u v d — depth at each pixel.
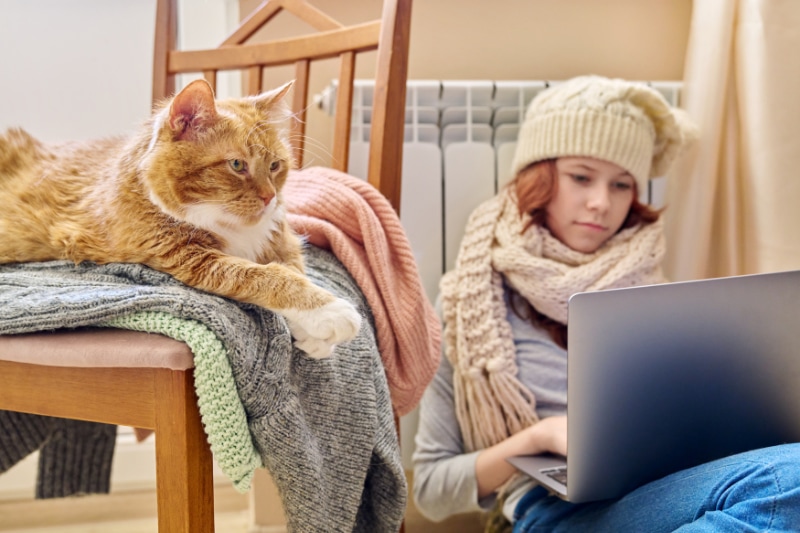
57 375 0.59
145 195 0.63
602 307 0.69
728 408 0.77
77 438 0.97
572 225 1.15
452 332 1.15
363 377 0.69
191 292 0.57
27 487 1.39
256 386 0.55
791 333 0.76
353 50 0.98
